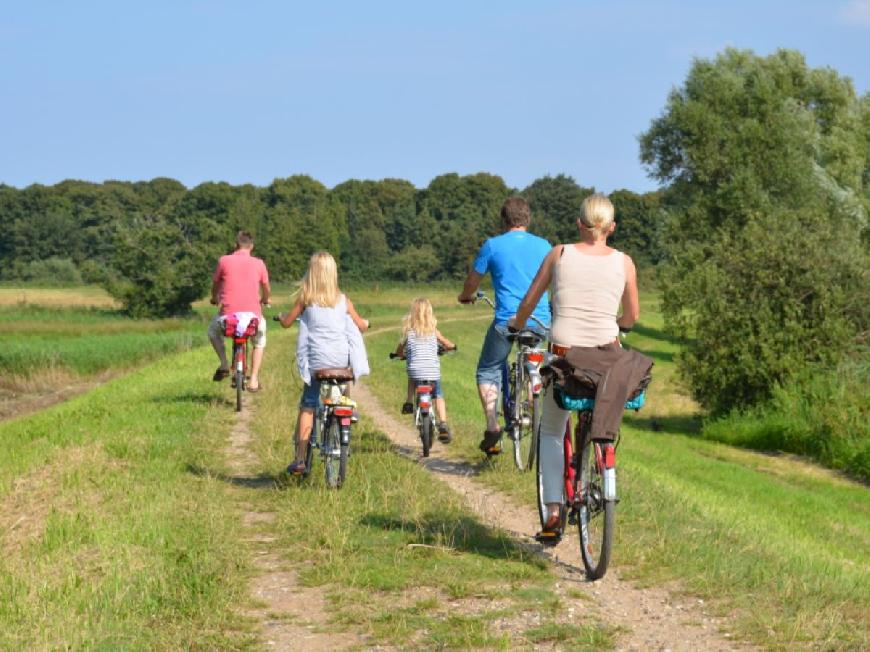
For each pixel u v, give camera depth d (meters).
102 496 22.56
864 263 85.19
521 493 22.92
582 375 15.33
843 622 13.96
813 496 48.69
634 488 24.19
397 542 18.25
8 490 23.75
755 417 79.31
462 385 63.47
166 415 35.62
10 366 84.19
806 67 163.50
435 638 13.38
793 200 147.12
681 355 88.19
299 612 14.79
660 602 14.94
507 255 24.75
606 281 16.38
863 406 70.75
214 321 36.41
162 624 14.02
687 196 159.12
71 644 13.08
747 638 13.32
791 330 81.50
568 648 12.98
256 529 19.72
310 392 23.64
